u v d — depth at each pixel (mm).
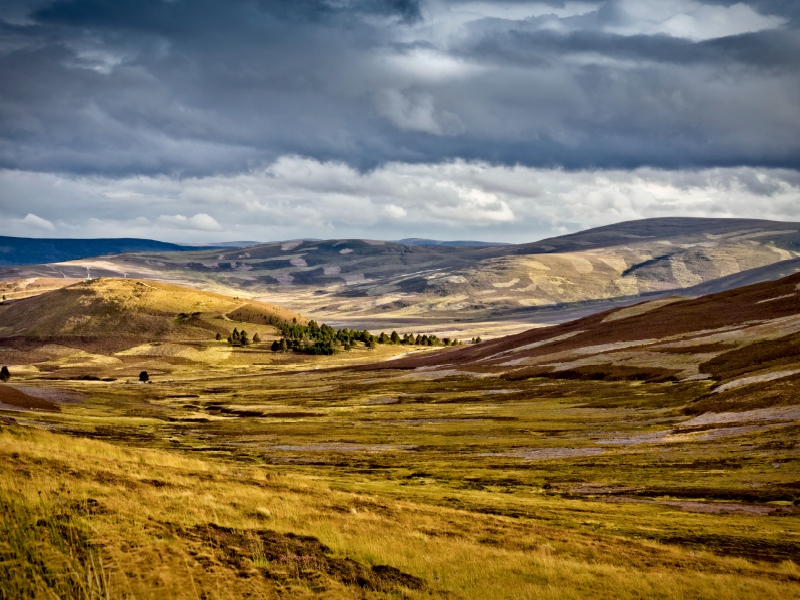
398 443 91812
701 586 28656
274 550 25938
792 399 88125
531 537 35594
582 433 93062
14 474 28812
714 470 61000
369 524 33094
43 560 20688
